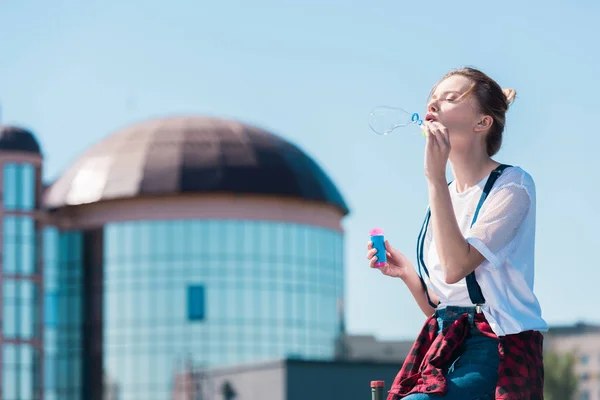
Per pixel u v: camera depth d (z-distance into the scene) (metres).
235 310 96.81
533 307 4.70
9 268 92.00
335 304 103.44
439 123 4.79
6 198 92.56
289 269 99.38
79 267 97.88
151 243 96.56
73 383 97.12
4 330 90.75
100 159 100.19
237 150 99.69
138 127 103.38
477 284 4.69
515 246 4.70
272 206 98.62
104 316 97.19
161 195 96.25
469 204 4.84
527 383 4.54
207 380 85.38
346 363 74.69
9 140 93.38
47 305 98.38
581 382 148.00
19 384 90.88
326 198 101.25
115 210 97.25
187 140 100.12
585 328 153.00
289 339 98.62
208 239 96.56
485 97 4.85
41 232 94.69
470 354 4.67
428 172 4.63
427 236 5.05
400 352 108.31
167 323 96.12
